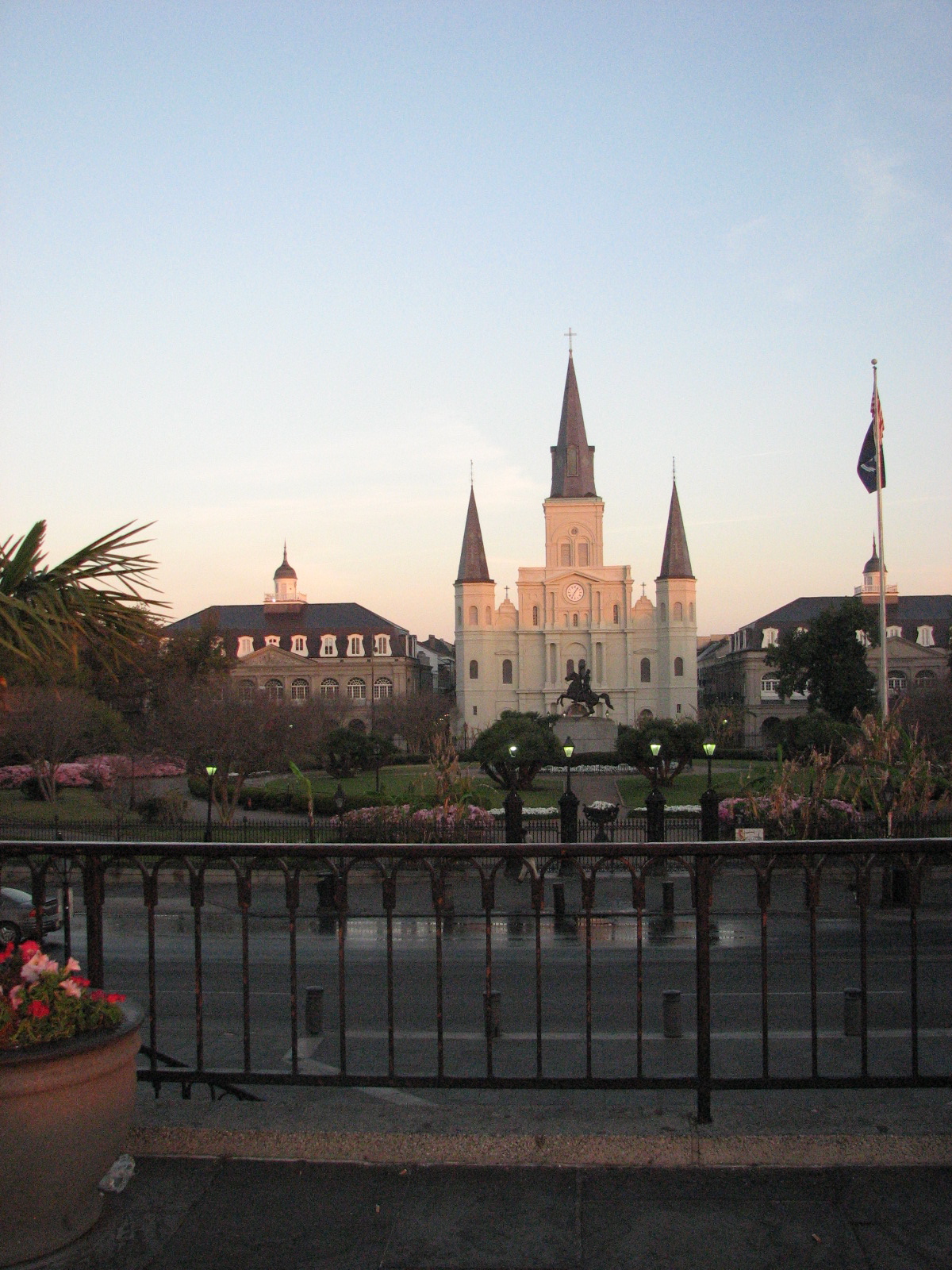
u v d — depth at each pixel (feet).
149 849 19.04
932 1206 15.71
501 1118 18.06
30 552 21.76
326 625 368.48
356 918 67.15
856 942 57.57
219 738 140.77
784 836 87.10
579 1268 14.26
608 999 46.16
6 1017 14.51
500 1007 40.50
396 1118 18.07
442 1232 15.14
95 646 23.61
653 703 347.77
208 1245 14.85
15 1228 14.37
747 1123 17.70
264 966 53.16
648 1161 16.97
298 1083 18.90
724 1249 14.66
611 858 18.52
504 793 163.94
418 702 292.20
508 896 75.92
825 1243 14.79
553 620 351.46
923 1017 42.27
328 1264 14.39
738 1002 45.32
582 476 364.17
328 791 150.61
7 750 157.58
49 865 18.89
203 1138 17.54
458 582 351.87
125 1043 15.26
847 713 250.98
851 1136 17.17
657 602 347.77
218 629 262.88
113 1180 16.10
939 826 87.51
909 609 361.71
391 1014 18.85
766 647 345.92
